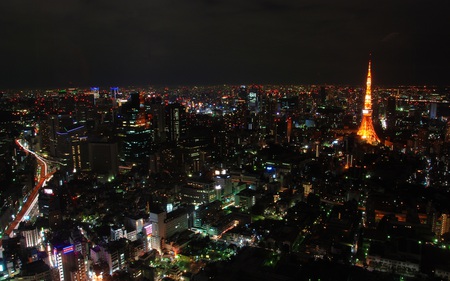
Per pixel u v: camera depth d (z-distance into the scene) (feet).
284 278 638.94
